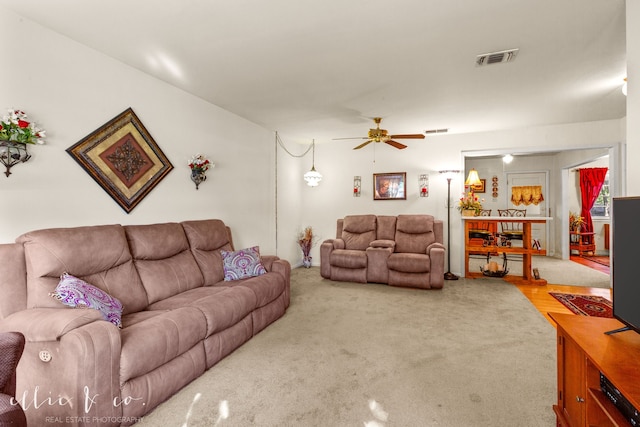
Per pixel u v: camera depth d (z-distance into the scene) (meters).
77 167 2.44
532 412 1.79
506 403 1.88
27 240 1.94
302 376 2.19
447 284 4.79
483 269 5.24
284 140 5.73
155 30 2.28
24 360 1.65
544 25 2.21
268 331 2.97
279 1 1.94
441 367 2.30
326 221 6.32
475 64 2.82
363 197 6.07
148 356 1.77
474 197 5.38
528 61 2.76
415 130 5.23
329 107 4.02
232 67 2.88
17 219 2.08
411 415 1.78
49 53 2.25
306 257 6.18
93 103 2.54
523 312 3.49
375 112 4.23
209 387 2.06
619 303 1.43
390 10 2.03
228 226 4.11
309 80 3.17
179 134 3.39
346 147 6.15
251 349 2.60
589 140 4.77
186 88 3.39
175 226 3.07
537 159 7.86
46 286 1.89
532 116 4.43
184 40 2.42
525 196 8.01
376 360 2.41
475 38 2.38
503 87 3.36
